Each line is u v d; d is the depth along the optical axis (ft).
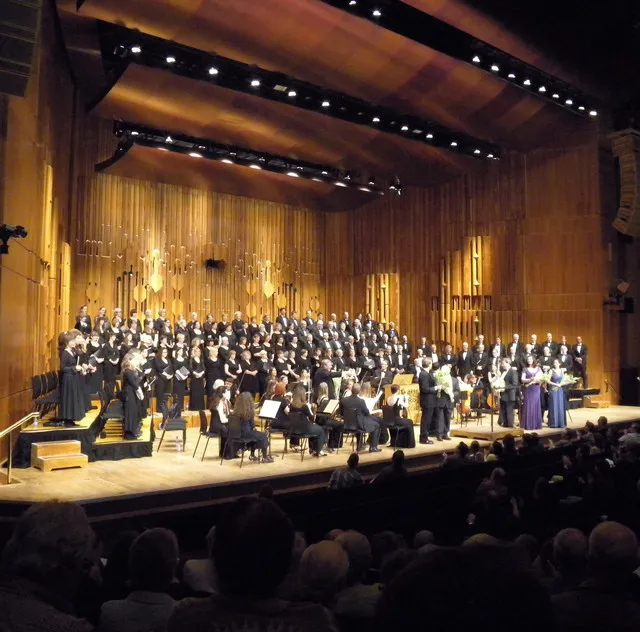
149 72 49.90
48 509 6.17
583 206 67.97
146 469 32.91
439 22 47.91
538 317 70.18
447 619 2.94
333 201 78.69
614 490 19.40
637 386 70.49
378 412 45.50
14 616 5.20
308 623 4.80
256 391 53.21
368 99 55.88
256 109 56.24
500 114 62.18
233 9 42.52
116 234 64.90
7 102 31.17
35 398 36.96
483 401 52.49
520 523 18.75
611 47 58.80
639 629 6.82
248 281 74.79
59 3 42.11
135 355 37.42
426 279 78.02
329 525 18.56
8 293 31.30
